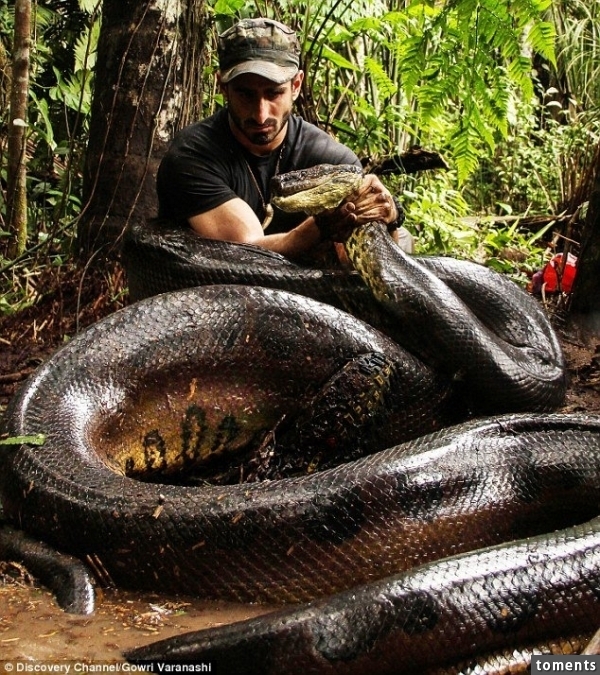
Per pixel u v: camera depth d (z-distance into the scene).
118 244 3.03
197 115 3.16
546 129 5.75
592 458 1.94
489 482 1.82
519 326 2.46
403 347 2.29
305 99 3.66
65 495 1.75
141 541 1.68
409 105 4.16
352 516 1.69
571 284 3.17
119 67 3.02
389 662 1.44
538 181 4.75
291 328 2.19
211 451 2.17
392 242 2.34
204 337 2.14
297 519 1.67
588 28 5.84
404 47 3.41
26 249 3.26
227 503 1.68
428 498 1.75
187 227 2.58
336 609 1.44
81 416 1.97
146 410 2.09
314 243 2.42
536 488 1.87
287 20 3.84
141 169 3.04
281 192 2.35
